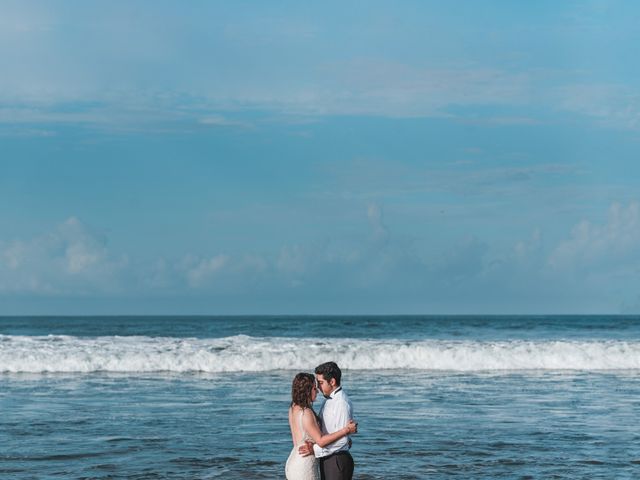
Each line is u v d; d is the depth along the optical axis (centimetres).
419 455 1088
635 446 1155
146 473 977
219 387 1859
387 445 1159
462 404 1586
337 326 6538
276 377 2089
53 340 2833
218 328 6244
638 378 2123
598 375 2202
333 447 685
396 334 4872
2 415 1427
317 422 691
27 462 1038
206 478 952
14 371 2178
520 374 2220
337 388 705
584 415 1449
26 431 1267
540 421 1378
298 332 5328
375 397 1689
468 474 972
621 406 1566
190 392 1766
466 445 1159
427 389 1836
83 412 1466
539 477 957
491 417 1420
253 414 1451
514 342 2961
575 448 1141
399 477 954
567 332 5091
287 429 1297
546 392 1794
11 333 5762
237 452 1110
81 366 2209
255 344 2667
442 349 2436
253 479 951
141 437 1220
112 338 2962
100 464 1027
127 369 2233
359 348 2492
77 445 1154
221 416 1427
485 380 2044
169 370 2238
